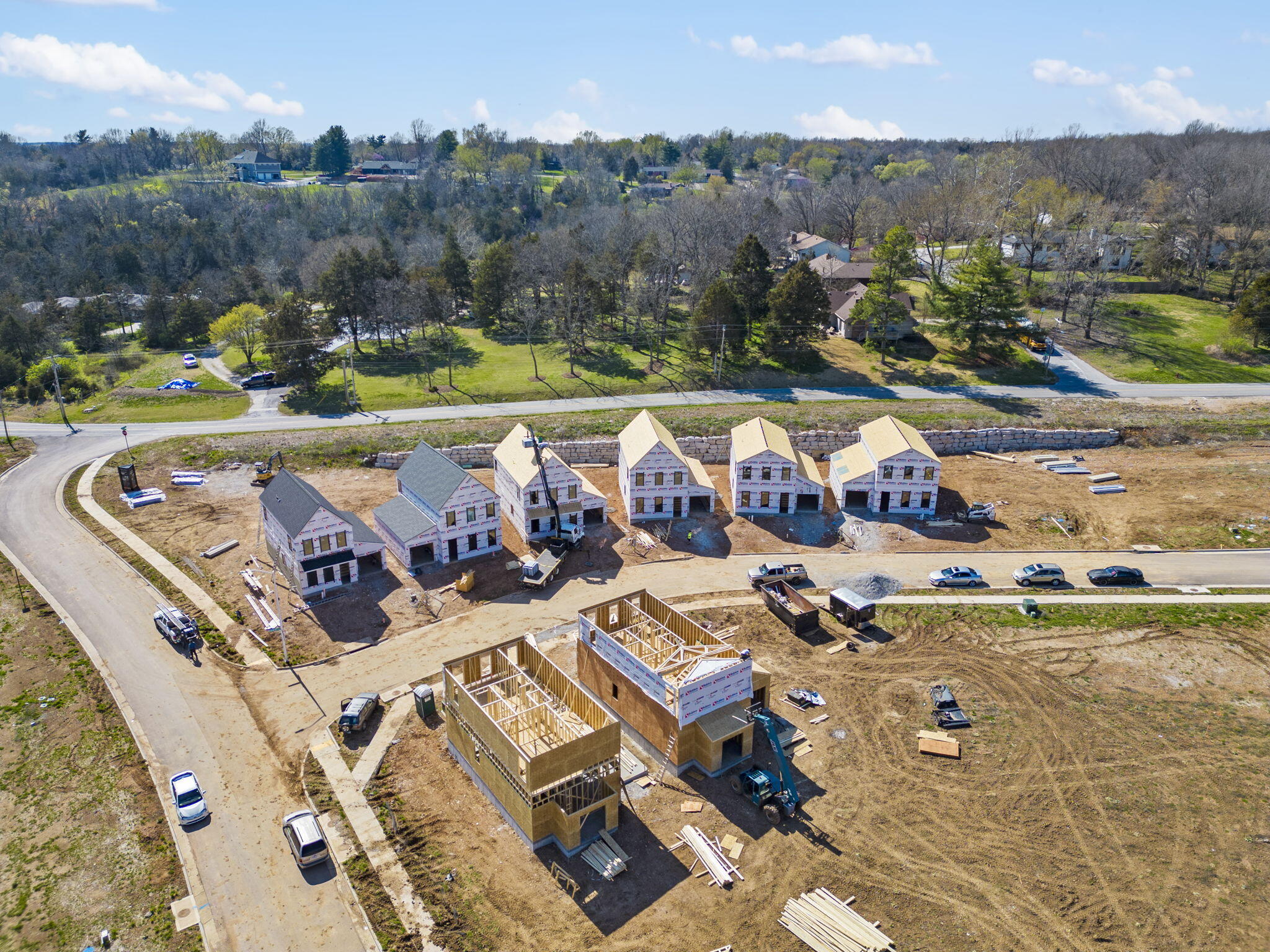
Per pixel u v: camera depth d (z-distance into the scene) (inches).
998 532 2930.6
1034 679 2130.9
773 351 4660.4
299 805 1718.8
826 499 3186.5
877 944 1405.0
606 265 5497.1
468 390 4315.9
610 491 3257.9
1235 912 1496.1
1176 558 2738.7
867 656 2226.9
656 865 1592.0
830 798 1753.2
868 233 7347.4
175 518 2945.4
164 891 1520.7
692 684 1749.5
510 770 1606.8
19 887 1524.4
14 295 6018.7
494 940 1433.3
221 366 4936.0
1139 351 4662.9
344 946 1419.8
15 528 2866.6
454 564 2687.0
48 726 1920.5
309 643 2253.9
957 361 4598.9
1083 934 1455.5
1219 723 1975.9
